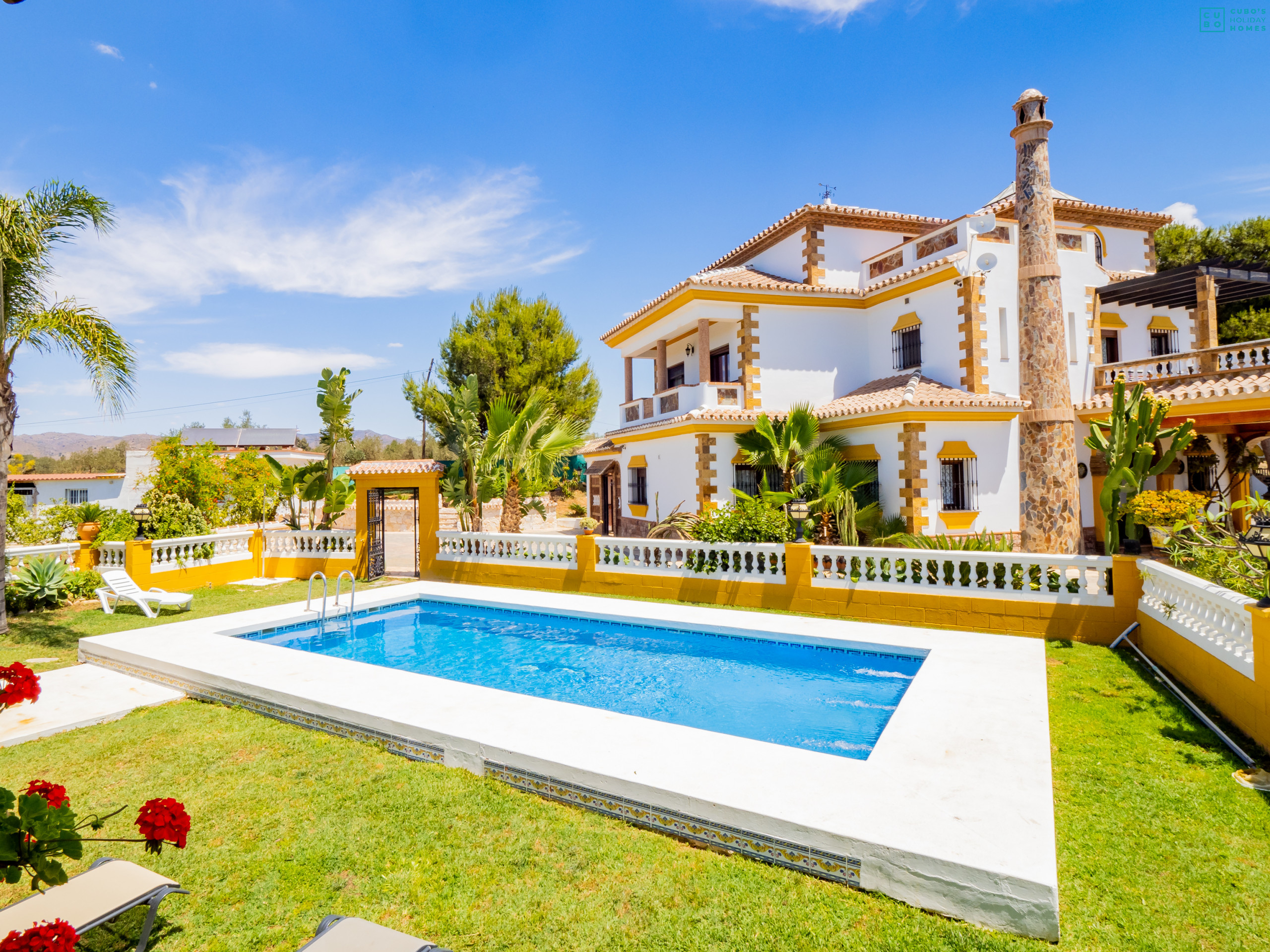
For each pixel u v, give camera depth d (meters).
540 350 31.91
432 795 5.32
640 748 5.57
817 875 4.16
